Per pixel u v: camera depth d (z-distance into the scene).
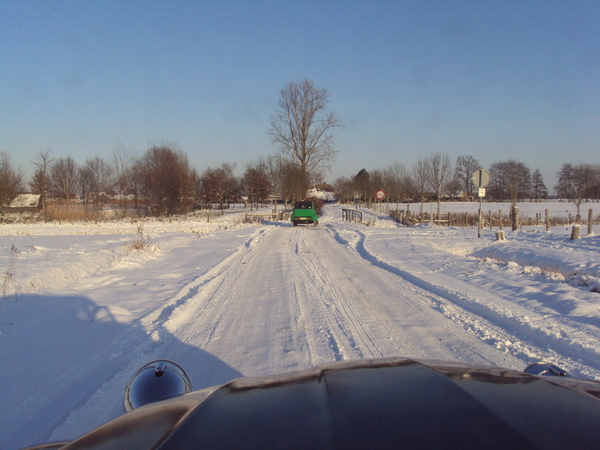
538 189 89.38
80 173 50.78
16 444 3.05
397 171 48.34
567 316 5.80
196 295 7.89
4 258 11.37
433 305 6.96
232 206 80.00
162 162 45.09
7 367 4.42
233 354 4.89
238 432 1.33
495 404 1.44
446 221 29.78
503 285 7.89
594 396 1.60
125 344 5.14
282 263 11.92
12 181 39.94
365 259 12.49
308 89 43.50
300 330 5.78
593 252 10.84
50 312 6.42
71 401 3.73
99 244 16.48
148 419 1.67
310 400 1.54
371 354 4.74
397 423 1.31
